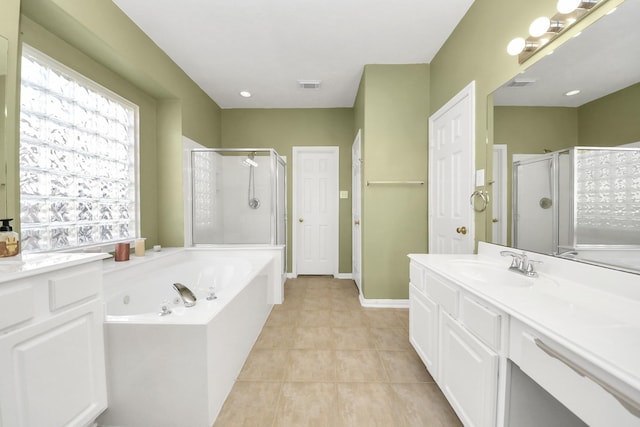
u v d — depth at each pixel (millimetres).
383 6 1923
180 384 1257
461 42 2064
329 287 3490
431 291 1510
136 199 2475
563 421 927
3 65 1221
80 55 1875
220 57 2551
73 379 1093
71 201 1855
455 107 2162
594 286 1021
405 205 2750
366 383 1610
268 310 2688
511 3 1520
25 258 1114
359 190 3207
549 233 1266
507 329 913
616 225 960
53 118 1707
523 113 1436
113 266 1941
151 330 1251
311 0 1855
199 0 1845
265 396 1499
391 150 2725
